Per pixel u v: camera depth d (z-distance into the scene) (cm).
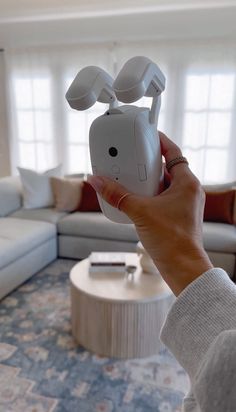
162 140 52
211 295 34
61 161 413
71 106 48
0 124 431
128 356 168
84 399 143
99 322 167
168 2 308
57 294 235
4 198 305
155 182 47
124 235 274
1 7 323
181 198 42
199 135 362
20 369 160
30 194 315
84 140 400
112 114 47
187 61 348
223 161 362
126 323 164
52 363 164
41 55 387
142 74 43
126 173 46
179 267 37
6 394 145
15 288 239
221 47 336
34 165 426
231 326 32
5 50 396
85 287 173
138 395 146
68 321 201
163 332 37
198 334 33
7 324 197
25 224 275
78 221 286
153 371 160
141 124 45
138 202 41
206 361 31
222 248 251
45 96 400
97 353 172
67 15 347
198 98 354
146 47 355
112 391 148
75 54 377
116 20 352
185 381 154
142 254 192
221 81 344
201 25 335
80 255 292
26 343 179
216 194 281
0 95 420
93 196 308
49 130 410
